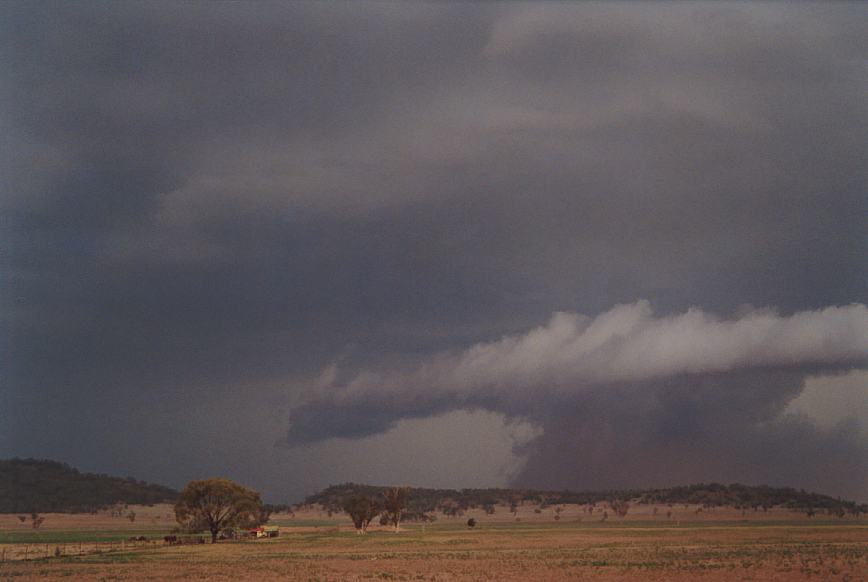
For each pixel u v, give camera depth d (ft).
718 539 526.57
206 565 330.13
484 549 437.99
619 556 360.48
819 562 301.02
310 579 262.47
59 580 271.69
